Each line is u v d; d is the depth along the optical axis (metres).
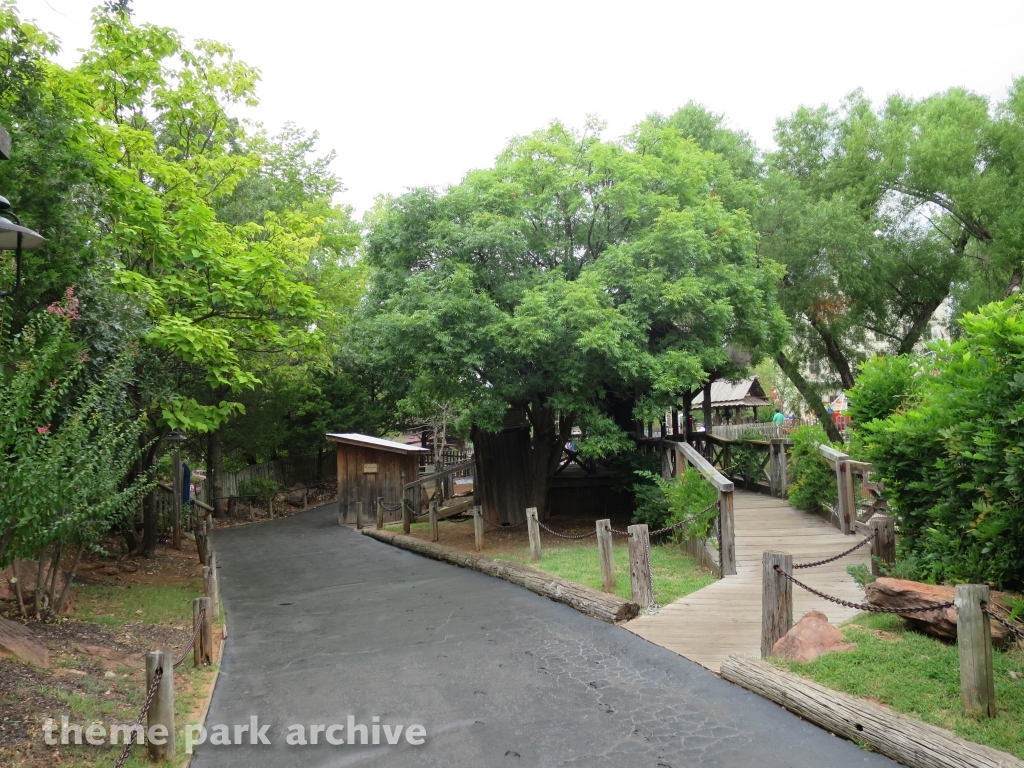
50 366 7.30
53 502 6.73
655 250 12.73
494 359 13.08
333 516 24.53
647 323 12.47
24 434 6.72
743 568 9.78
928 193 22.53
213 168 15.17
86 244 9.22
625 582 9.49
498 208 13.48
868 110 24.45
